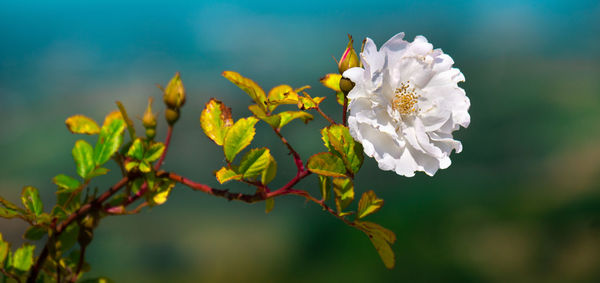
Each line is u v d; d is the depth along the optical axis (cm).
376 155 71
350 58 72
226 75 73
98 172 71
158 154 72
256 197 72
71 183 72
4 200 71
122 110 71
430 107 73
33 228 73
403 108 73
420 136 72
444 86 73
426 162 72
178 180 72
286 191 73
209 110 73
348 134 72
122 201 73
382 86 72
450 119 73
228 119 73
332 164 71
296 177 73
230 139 72
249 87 73
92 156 72
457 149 73
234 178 72
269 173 73
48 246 73
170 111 72
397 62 73
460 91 73
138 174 72
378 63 71
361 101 71
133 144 72
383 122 72
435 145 73
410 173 72
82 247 73
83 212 72
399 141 72
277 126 73
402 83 73
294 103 73
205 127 73
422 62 73
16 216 72
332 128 71
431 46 73
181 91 71
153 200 72
